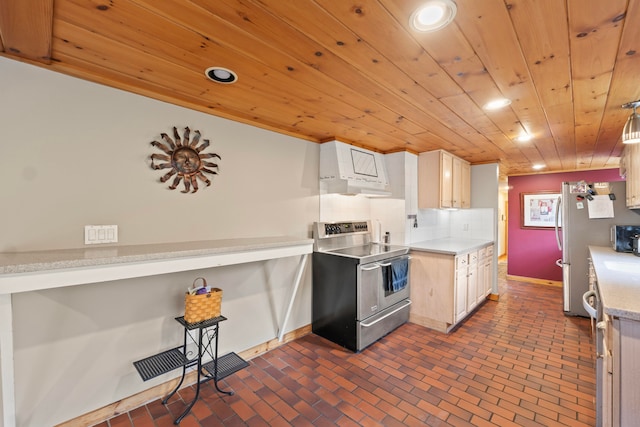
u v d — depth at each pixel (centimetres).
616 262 238
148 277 192
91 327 171
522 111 217
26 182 151
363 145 330
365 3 106
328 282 286
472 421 177
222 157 229
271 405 191
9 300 122
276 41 132
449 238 449
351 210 352
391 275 297
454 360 248
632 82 168
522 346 274
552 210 514
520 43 131
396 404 192
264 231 259
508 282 532
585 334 300
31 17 114
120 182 180
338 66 154
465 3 105
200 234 217
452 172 383
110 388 178
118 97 179
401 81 170
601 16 111
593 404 191
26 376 151
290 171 281
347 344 268
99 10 111
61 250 158
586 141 306
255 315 254
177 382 208
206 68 159
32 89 152
